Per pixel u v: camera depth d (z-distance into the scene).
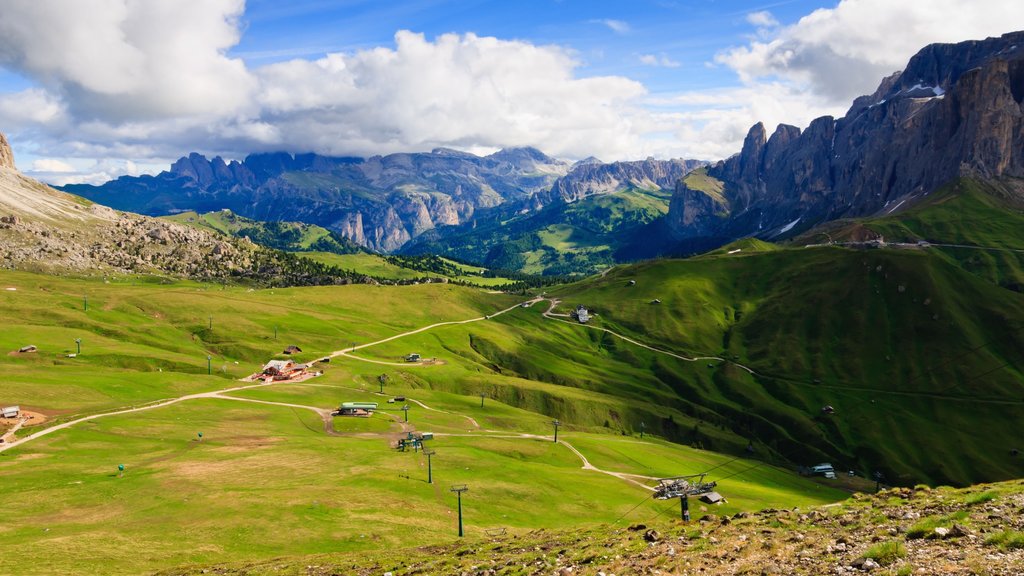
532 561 43.66
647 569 34.16
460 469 118.19
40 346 197.62
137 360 199.00
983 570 23.97
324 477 100.06
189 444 120.50
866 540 31.86
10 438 116.94
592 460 149.12
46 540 66.31
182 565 61.41
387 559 57.34
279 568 56.81
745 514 46.62
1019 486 41.72
